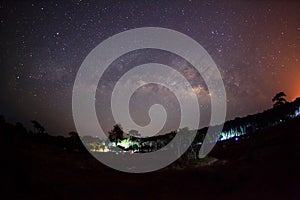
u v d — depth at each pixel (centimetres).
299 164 1142
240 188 1059
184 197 1056
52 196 1015
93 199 1034
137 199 1057
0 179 1024
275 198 905
